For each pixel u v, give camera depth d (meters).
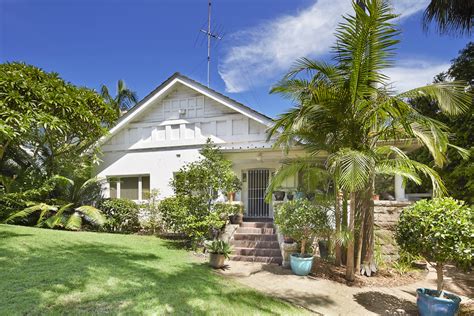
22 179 11.88
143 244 9.45
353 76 6.23
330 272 7.42
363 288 6.46
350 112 6.67
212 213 9.46
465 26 8.49
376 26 5.88
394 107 6.11
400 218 5.39
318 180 8.05
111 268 6.04
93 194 13.70
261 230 10.11
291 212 7.44
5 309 3.87
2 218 11.35
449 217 4.68
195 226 9.20
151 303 4.51
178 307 4.50
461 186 10.80
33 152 12.85
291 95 7.02
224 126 12.86
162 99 13.91
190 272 6.55
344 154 5.88
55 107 7.98
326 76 6.74
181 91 13.65
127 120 13.91
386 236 8.23
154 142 13.80
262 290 6.02
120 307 4.28
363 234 7.68
